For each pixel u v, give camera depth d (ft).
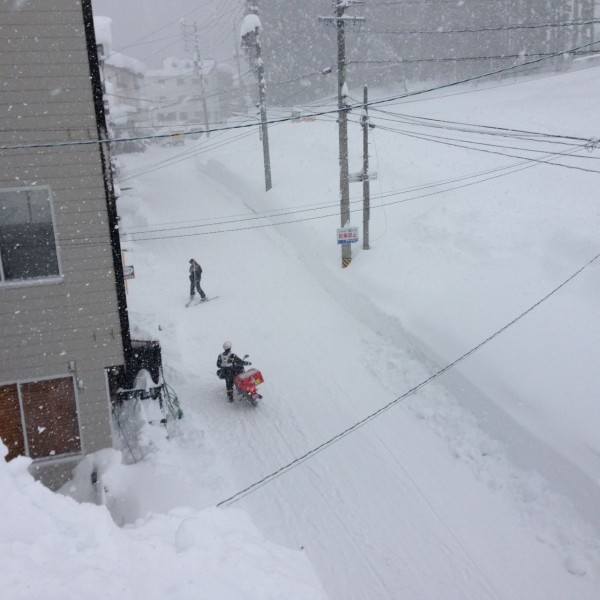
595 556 29.12
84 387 34.35
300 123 143.43
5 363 32.86
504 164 81.51
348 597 27.58
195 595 11.18
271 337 56.24
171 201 114.83
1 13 29.07
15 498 12.68
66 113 30.91
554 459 33.86
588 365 37.60
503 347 42.11
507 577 28.60
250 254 80.69
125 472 33.76
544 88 126.82
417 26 183.01
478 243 56.75
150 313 60.75
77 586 10.16
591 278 45.14
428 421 41.52
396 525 32.17
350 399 44.91
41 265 32.48
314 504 33.88
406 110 138.00
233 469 37.19
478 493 34.65
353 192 85.87
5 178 30.78
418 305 51.88
